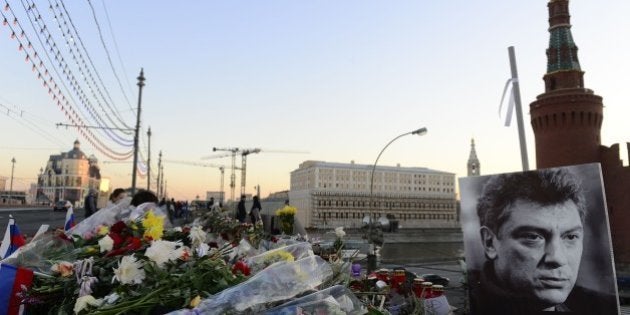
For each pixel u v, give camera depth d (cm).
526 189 518
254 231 632
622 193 2394
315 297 221
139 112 2822
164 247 288
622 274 1284
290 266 245
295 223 766
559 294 478
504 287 520
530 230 507
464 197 570
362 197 11312
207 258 289
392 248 4875
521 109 708
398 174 13038
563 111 2614
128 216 613
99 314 226
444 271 1477
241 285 227
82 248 388
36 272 319
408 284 412
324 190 10950
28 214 4241
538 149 2766
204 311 209
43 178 11488
